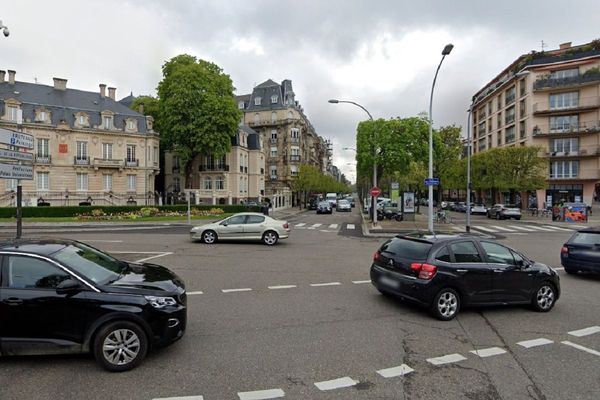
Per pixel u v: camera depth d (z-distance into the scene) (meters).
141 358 4.50
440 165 46.94
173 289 4.96
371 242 18.00
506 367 4.67
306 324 6.13
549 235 22.14
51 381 4.17
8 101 39.12
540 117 49.34
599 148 45.94
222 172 51.41
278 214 43.31
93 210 31.22
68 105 43.62
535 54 51.41
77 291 4.48
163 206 33.62
